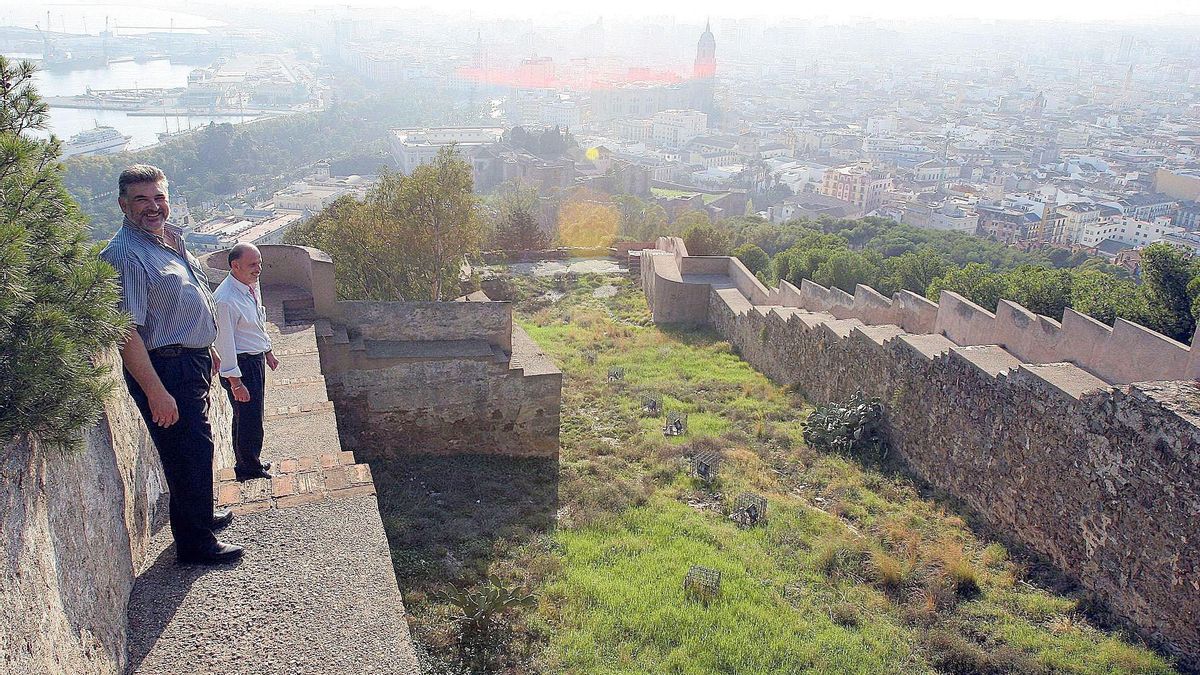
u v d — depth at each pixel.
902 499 12.15
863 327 15.52
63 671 3.31
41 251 3.34
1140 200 126.38
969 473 11.69
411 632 7.32
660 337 24.05
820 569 9.68
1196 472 7.91
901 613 8.70
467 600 7.55
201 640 4.27
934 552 10.05
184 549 4.87
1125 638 8.39
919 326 15.80
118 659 4.02
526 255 36.41
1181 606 8.02
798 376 18.14
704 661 7.41
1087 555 9.34
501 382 12.10
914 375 13.19
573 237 74.44
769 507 11.45
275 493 5.84
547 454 12.72
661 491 11.96
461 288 25.25
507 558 9.13
